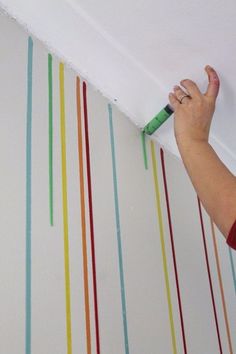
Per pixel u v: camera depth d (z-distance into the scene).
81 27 0.78
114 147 0.80
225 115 0.93
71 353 0.57
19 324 0.52
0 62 0.64
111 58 0.82
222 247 1.03
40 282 0.57
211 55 0.79
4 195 0.57
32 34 0.71
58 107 0.71
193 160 0.66
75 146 0.71
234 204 0.55
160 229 0.84
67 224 0.64
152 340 0.71
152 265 0.78
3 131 0.60
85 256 0.65
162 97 0.90
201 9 0.70
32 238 0.58
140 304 0.72
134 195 0.81
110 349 0.63
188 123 0.73
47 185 0.63
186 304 0.83
